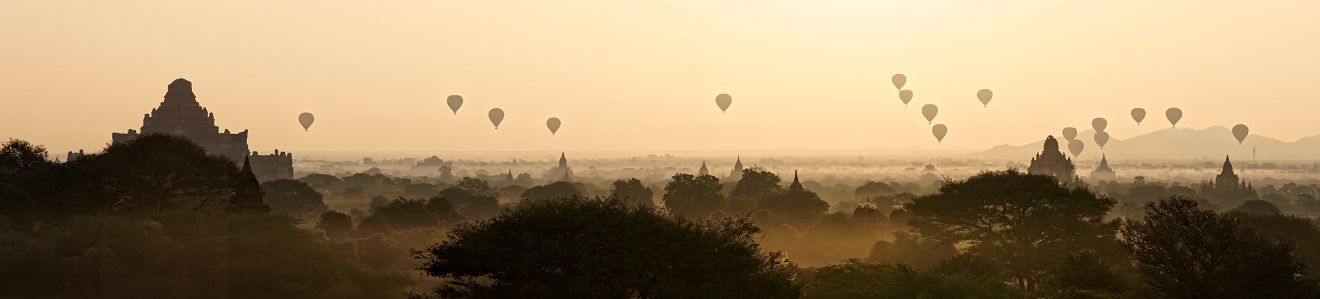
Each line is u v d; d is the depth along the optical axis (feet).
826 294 189.88
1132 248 204.03
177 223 280.92
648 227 157.89
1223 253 188.24
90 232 255.09
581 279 144.25
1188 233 191.83
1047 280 237.66
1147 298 197.67
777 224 449.06
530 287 147.95
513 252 149.28
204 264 251.19
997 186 272.72
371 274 269.03
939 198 285.84
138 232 257.75
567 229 152.66
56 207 311.47
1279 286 183.93
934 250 294.25
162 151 333.21
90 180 317.83
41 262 245.04
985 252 272.31
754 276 160.35
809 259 385.50
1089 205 272.10
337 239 416.46
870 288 181.27
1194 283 185.57
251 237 261.24
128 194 323.98
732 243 164.55
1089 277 205.87
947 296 178.29
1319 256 278.67
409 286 267.80
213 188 344.28
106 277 242.78
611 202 167.84
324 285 252.01
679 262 150.41
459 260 150.71
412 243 360.28
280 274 247.09
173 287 242.78
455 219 483.10
